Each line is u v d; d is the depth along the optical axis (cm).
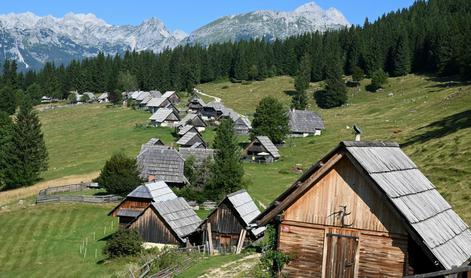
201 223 5547
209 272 3766
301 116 12612
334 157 2291
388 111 13412
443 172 6159
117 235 5441
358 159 2209
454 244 2153
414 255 2177
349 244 2295
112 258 5353
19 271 5256
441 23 19900
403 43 18712
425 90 15375
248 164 10150
